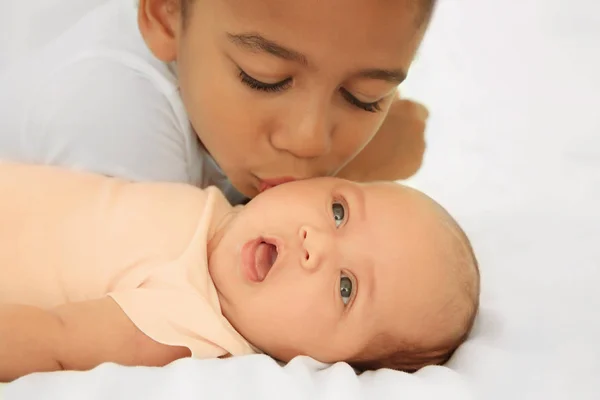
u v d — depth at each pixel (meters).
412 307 1.01
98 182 1.05
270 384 0.80
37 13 1.37
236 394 0.77
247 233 1.04
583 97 1.61
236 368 0.83
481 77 1.65
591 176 1.40
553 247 1.18
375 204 1.08
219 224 1.09
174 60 1.11
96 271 0.97
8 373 0.84
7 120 1.14
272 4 0.85
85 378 0.77
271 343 1.01
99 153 1.08
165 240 1.01
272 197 1.07
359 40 0.87
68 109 1.08
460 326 1.04
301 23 0.85
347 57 0.89
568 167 1.43
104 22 1.16
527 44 1.73
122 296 0.91
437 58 1.67
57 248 0.97
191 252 1.00
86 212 1.01
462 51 1.69
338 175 1.42
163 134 1.13
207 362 0.84
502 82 1.65
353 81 0.93
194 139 1.18
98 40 1.12
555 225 1.25
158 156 1.13
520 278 1.12
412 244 1.04
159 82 1.12
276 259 1.02
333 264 1.01
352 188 1.10
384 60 0.91
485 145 1.51
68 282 0.96
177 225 1.04
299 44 0.87
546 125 1.54
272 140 1.02
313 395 0.80
